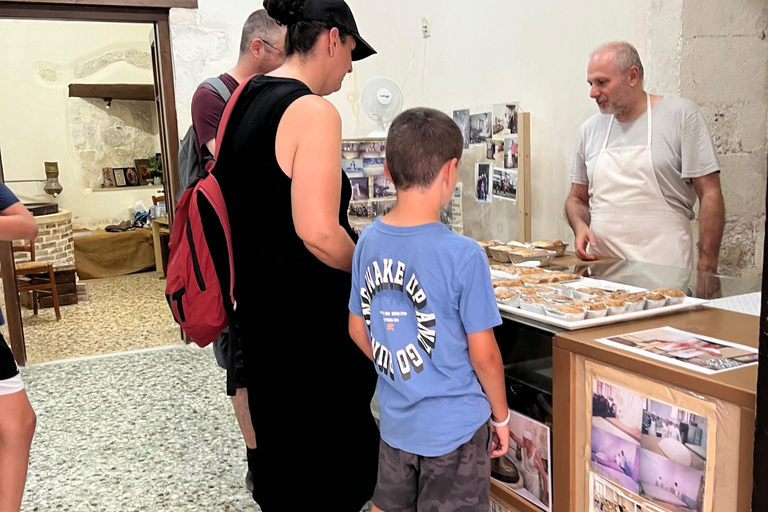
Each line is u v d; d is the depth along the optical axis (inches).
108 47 323.9
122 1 162.6
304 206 59.5
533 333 59.6
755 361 46.5
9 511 71.6
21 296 248.8
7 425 71.1
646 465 48.8
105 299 259.1
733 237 123.4
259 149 62.4
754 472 39.2
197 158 96.6
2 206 77.7
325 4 66.1
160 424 126.4
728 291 69.0
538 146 138.9
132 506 94.7
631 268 82.4
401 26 185.9
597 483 53.6
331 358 68.1
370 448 74.0
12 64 303.7
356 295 61.5
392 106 157.5
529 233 133.5
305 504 70.6
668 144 99.1
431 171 54.2
